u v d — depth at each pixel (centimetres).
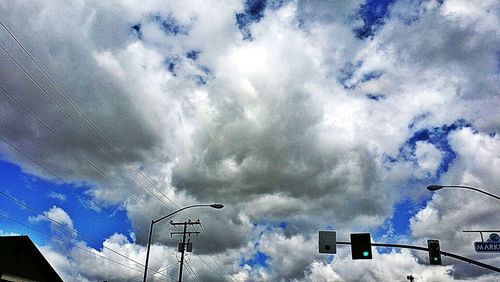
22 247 2541
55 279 2792
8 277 2419
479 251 2541
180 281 4306
